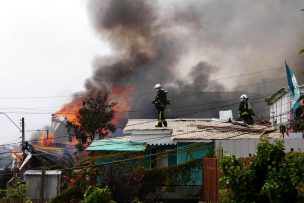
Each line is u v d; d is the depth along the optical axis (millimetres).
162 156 26172
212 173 18016
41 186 24734
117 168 19891
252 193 9375
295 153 9195
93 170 19719
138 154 25797
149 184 19891
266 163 9320
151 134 26422
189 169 20234
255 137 24312
